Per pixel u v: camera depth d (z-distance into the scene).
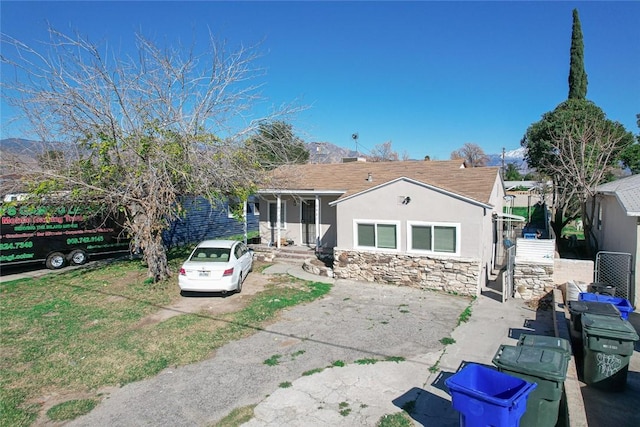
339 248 14.48
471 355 7.95
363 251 14.02
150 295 12.35
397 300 11.83
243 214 15.25
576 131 25.16
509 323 9.84
